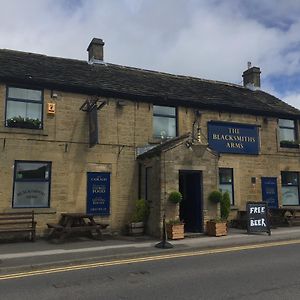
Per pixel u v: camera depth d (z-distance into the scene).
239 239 13.05
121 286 7.22
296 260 9.43
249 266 8.77
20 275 8.30
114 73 18.02
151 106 16.61
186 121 17.23
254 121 18.86
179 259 9.88
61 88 15.07
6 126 14.01
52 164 14.55
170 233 13.30
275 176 18.94
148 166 15.16
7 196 13.67
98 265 9.27
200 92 18.72
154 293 6.71
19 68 15.07
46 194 14.41
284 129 19.97
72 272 8.52
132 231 14.63
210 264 9.10
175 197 13.84
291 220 17.80
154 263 9.40
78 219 14.03
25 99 14.53
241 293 6.57
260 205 14.83
